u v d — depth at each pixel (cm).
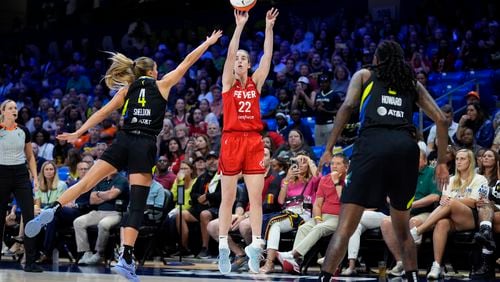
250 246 702
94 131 1413
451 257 937
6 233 1153
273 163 1011
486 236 786
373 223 879
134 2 2048
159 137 1342
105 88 1845
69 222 1065
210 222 1005
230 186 707
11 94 1934
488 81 1366
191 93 1516
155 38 1948
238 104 705
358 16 1709
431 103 511
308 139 1264
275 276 834
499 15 1521
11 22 2344
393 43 511
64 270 894
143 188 604
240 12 776
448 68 1432
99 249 1026
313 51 1538
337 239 484
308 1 1762
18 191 854
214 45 1753
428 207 886
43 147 1465
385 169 485
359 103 511
